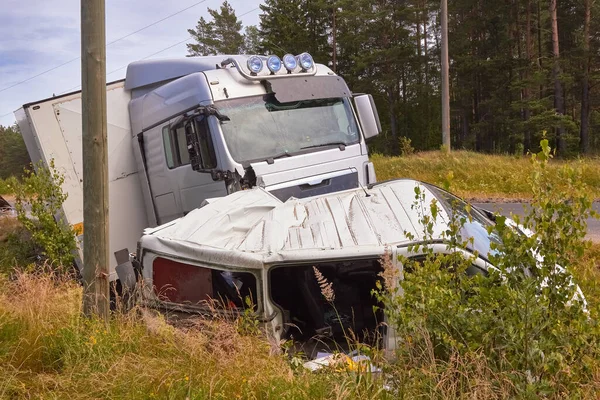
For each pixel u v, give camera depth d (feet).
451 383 10.77
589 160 58.54
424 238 12.61
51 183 23.72
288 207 16.28
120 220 25.76
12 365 13.76
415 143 162.30
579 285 11.71
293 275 14.67
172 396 11.75
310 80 25.02
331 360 12.92
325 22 161.79
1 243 28.25
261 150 22.59
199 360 13.01
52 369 14.12
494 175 54.44
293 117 23.97
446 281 11.81
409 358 11.58
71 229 24.18
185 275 14.98
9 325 15.70
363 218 14.78
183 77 23.65
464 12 149.89
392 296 12.41
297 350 14.39
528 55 130.72
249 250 14.19
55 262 22.88
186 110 23.07
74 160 25.30
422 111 161.27
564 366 10.35
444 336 11.29
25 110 24.50
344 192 17.29
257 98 23.40
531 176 11.55
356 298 15.11
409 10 154.40
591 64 123.54
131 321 15.44
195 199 23.49
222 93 22.66
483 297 11.33
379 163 65.46
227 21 199.52
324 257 13.51
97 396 12.48
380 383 11.50
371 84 159.22
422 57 158.51
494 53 141.49
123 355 14.05
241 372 12.35
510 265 11.34
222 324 13.60
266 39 160.25
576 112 163.53
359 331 14.94
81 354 14.32
